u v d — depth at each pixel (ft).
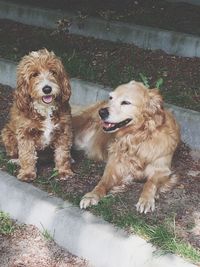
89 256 8.03
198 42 13.73
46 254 8.21
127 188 9.30
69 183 9.32
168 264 7.27
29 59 9.12
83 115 11.09
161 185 9.16
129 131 9.22
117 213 8.38
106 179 9.24
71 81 12.42
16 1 19.31
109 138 10.14
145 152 9.24
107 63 13.70
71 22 15.71
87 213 8.36
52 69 9.11
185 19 16.28
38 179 9.42
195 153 10.48
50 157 10.29
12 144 9.96
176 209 8.58
